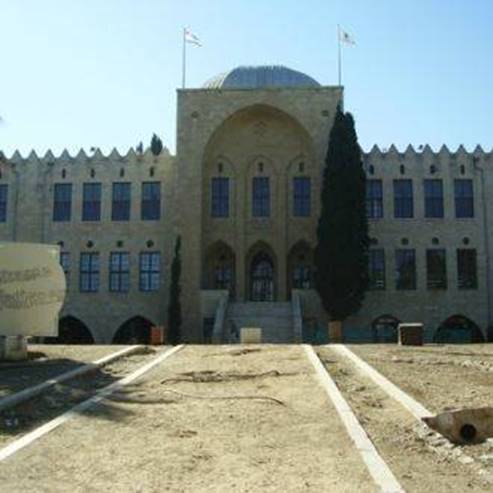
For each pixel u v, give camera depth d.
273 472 11.55
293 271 60.84
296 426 14.88
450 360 24.69
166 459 12.38
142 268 60.09
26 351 25.70
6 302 24.88
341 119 55.72
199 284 57.12
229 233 60.12
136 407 16.92
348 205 54.28
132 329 60.19
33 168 62.44
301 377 21.03
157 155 61.38
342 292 53.38
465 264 59.12
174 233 58.97
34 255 25.41
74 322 60.78
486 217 59.69
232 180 60.88
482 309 58.38
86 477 11.30
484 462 11.94
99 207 61.34
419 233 59.31
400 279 58.69
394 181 60.00
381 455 12.59
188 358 26.38
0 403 16.34
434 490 10.44
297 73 67.81
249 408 16.78
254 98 59.88
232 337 51.44
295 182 60.72
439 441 13.34
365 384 19.97
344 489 10.48
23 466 11.82
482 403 16.52
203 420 15.55
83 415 15.87
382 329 58.28
